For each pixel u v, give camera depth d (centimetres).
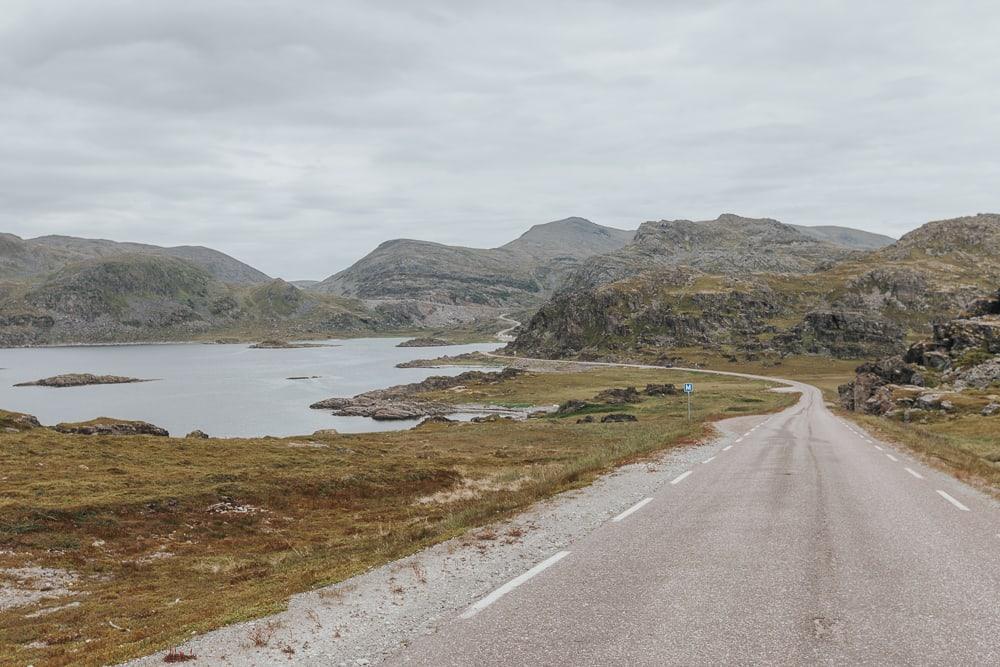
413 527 2261
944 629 793
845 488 1952
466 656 750
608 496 1923
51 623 1630
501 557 1255
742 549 1217
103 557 2484
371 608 980
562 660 725
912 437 3891
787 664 699
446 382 18562
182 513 3089
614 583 1019
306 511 3388
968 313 14400
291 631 899
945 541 1252
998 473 2281
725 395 13288
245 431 10725
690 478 2231
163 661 830
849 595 929
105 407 14188
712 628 810
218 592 1716
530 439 7238
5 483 3319
